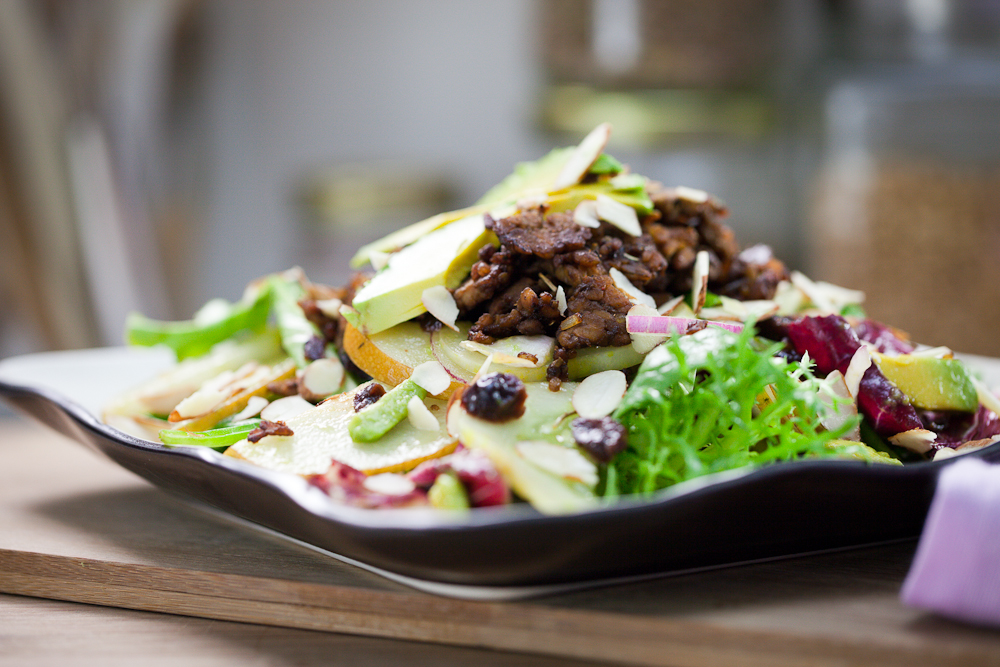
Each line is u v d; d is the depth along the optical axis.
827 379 0.42
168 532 0.43
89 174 0.88
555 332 0.42
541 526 0.34
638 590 0.37
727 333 0.40
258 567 0.40
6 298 0.89
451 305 0.42
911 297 0.76
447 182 1.35
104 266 0.90
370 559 0.36
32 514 0.46
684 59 0.85
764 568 0.39
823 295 0.49
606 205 0.44
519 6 1.31
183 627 0.39
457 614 0.37
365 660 0.37
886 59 0.83
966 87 0.75
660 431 0.39
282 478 0.37
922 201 0.75
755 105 0.91
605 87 0.87
